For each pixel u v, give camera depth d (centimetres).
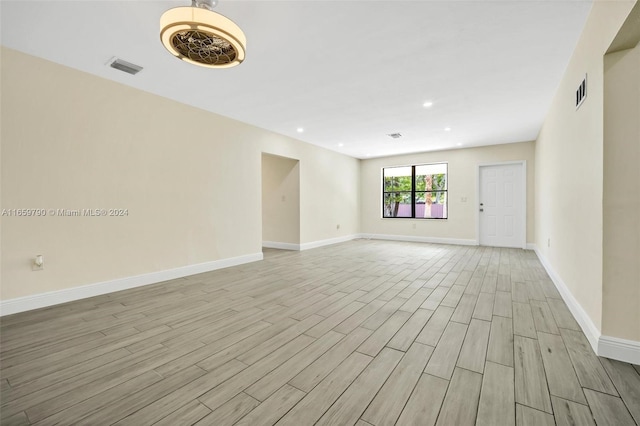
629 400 136
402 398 140
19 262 256
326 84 324
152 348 192
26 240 259
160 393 145
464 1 193
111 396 143
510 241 626
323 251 593
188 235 391
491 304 272
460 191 675
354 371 164
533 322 230
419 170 742
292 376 159
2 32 226
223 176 439
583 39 222
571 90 265
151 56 264
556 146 344
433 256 527
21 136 256
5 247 249
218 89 339
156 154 355
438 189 718
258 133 502
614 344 172
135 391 147
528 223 599
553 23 216
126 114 327
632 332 169
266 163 657
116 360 177
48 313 253
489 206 649
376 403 137
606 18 170
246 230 477
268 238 660
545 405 134
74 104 288
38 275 266
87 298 295
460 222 676
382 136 564
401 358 177
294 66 282
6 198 249
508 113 420
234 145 457
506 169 628
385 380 155
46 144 271
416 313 251
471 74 300
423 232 727
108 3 193
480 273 395
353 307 267
